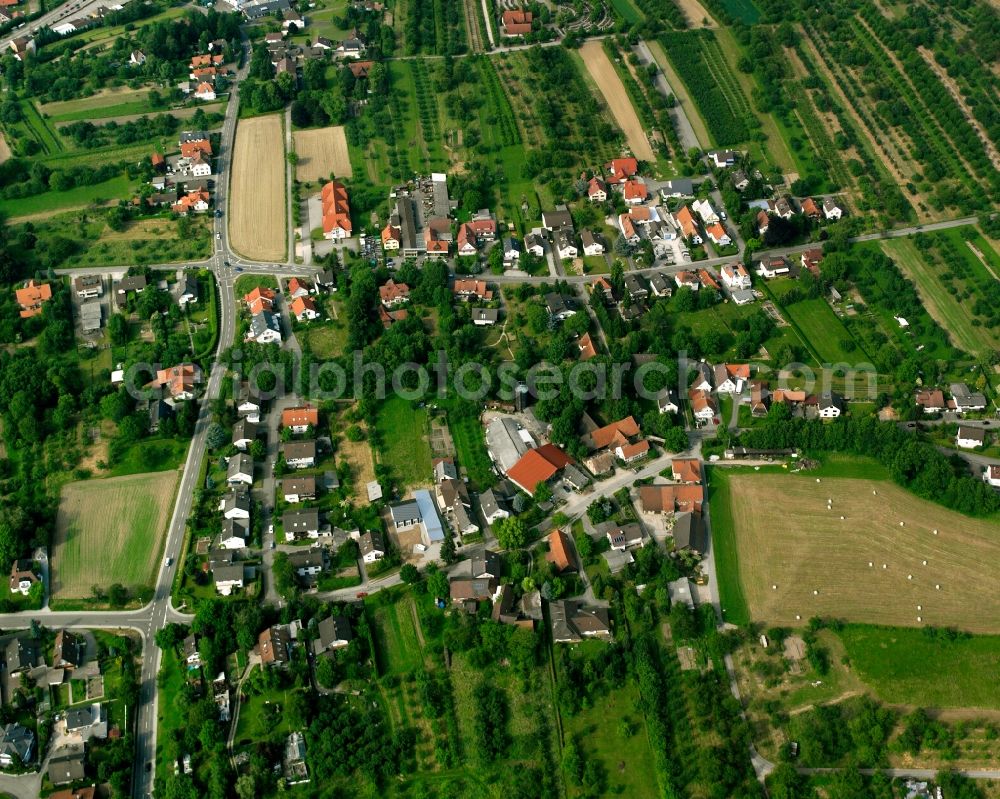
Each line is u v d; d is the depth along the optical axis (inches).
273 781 7549.2
